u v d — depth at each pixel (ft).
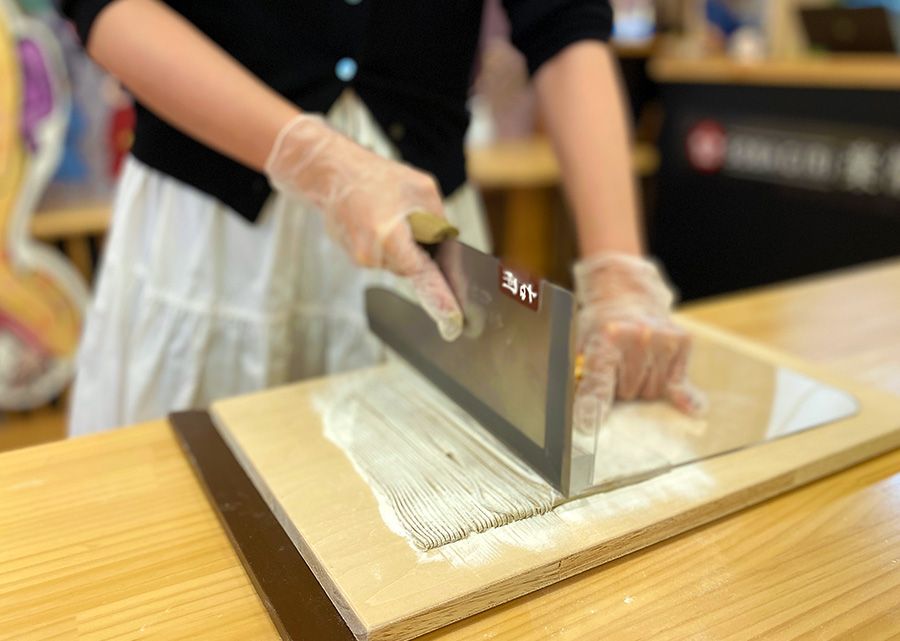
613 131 2.58
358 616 1.24
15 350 5.33
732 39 8.12
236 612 1.32
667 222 8.10
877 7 6.34
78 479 1.71
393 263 1.89
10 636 1.25
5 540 1.49
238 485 1.67
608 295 2.31
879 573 1.44
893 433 1.91
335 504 1.55
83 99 5.64
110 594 1.35
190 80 2.01
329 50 2.48
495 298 1.64
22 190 5.03
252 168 2.49
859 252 6.45
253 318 2.66
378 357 2.77
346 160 1.99
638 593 1.39
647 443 1.84
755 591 1.39
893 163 6.04
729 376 2.26
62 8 2.23
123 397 2.81
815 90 6.48
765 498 1.69
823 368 2.36
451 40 2.61
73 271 5.41
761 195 7.13
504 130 8.21
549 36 2.67
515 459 1.73
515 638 1.27
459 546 1.43
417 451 1.77
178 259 2.67
